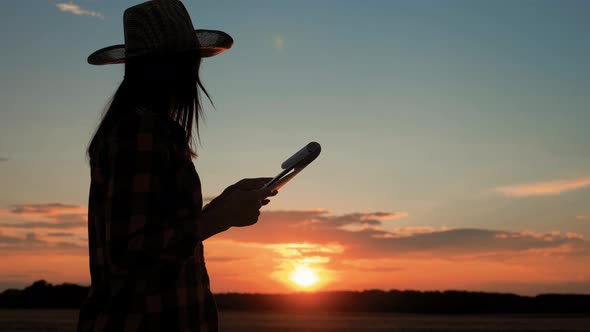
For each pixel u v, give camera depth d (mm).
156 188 1825
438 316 81188
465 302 87125
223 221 1983
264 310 91688
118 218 1787
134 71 2051
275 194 2166
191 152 2096
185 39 2027
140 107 2010
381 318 70750
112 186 1815
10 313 65562
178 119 2070
